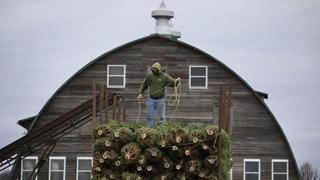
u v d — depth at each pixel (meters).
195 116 67.00
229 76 67.56
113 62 67.56
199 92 67.19
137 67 67.50
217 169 29.70
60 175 66.94
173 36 71.88
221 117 30.14
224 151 30.22
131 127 30.25
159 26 71.69
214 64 67.50
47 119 67.12
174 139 29.53
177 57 67.62
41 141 53.78
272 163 67.56
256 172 67.62
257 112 67.69
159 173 29.62
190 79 67.38
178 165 29.59
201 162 29.72
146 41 67.62
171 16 71.88
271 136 67.69
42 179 66.94
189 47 67.56
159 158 29.47
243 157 67.62
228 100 31.48
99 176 29.88
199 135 29.67
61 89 67.31
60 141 67.06
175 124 30.52
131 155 29.41
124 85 67.38
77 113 51.62
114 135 29.77
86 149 66.88
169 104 66.94
